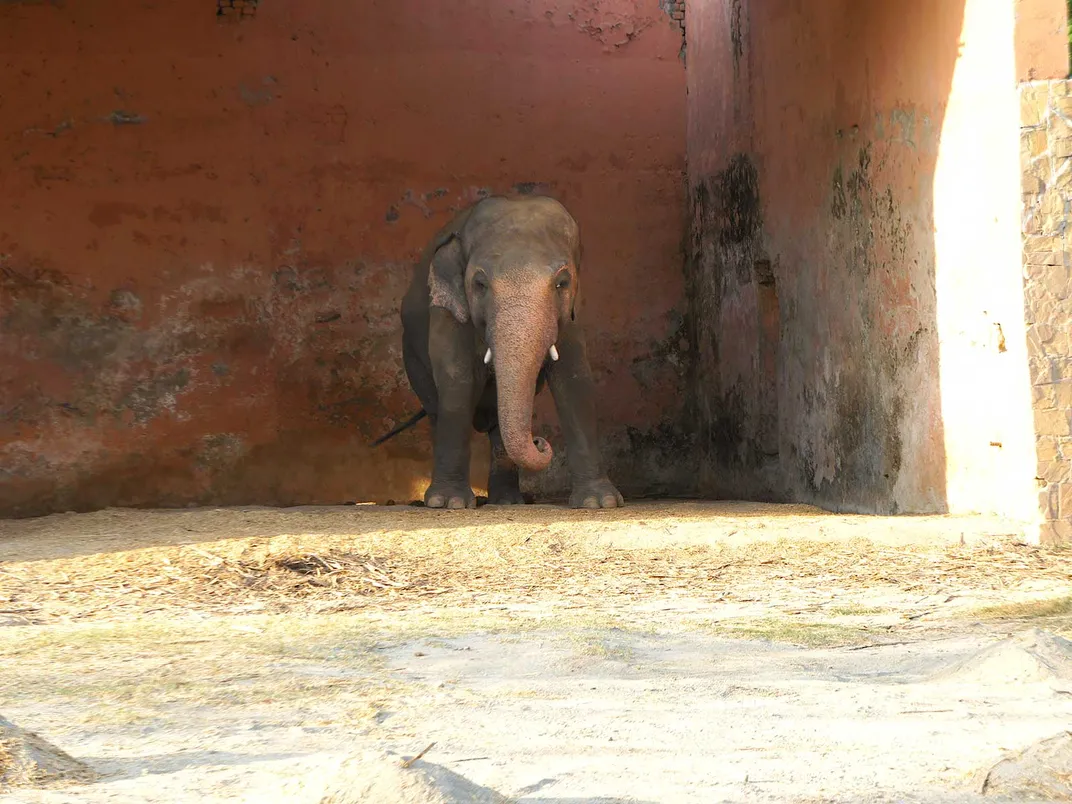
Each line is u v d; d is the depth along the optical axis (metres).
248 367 13.88
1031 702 3.48
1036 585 6.17
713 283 13.55
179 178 13.84
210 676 4.29
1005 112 7.57
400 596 6.44
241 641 5.05
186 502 13.71
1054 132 7.45
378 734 3.40
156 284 13.77
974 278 8.02
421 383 12.06
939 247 8.52
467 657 4.62
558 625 5.29
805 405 11.15
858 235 9.90
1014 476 7.57
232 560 7.34
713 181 13.52
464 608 5.94
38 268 13.59
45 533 9.02
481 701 3.83
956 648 4.62
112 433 13.63
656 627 5.25
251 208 13.92
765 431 12.07
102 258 13.70
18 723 3.64
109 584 6.83
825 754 3.03
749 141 12.40
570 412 10.48
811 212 10.87
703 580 6.66
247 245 13.91
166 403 13.72
